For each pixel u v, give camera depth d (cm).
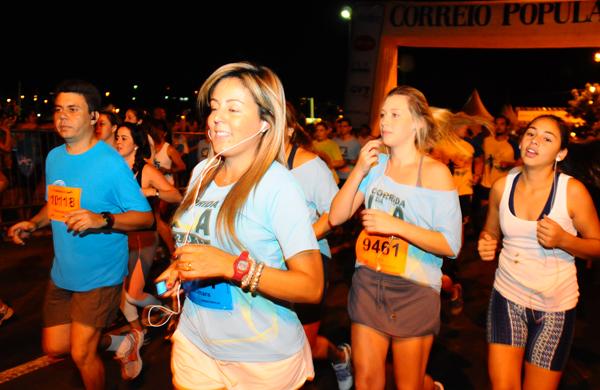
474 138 974
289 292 195
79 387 405
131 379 421
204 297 215
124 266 342
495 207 334
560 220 304
